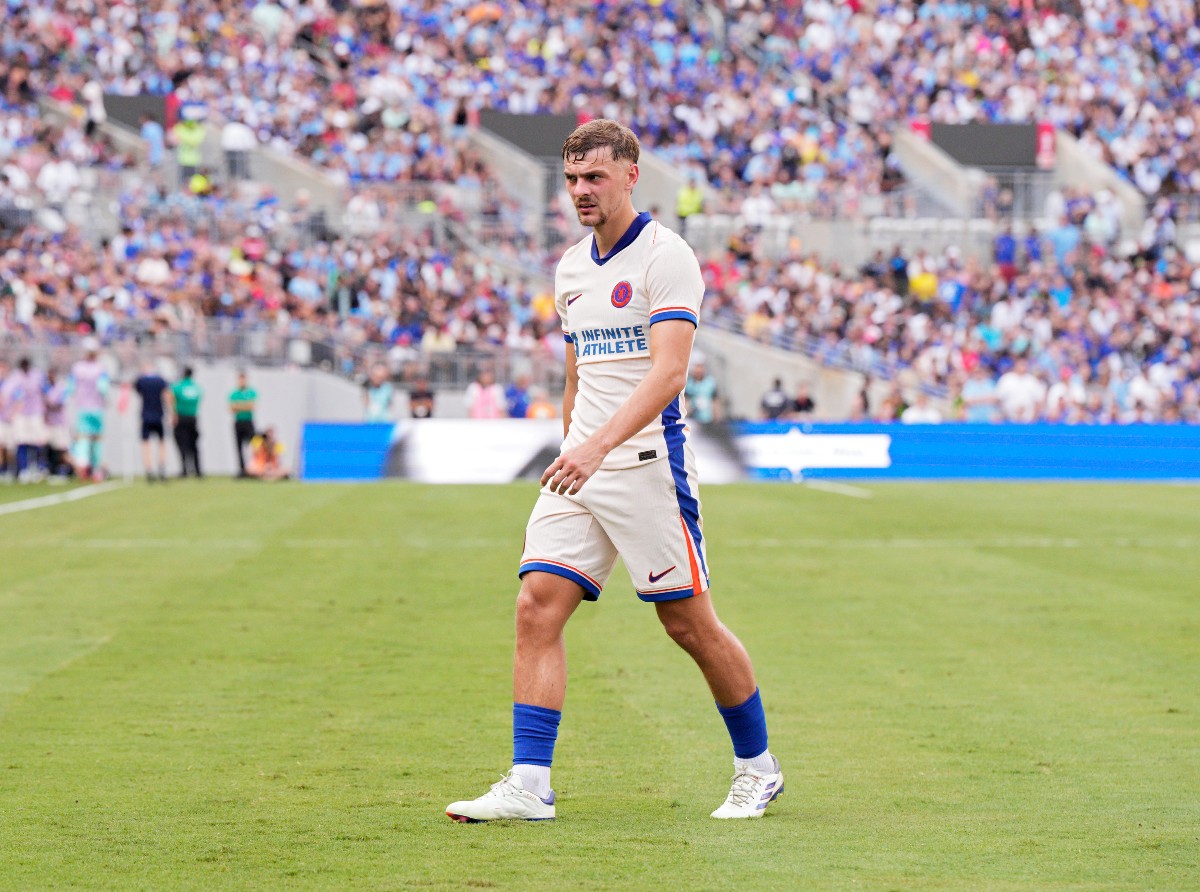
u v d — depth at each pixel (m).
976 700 28.48
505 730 25.41
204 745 24.20
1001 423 96.19
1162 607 40.69
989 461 96.00
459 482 92.44
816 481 93.94
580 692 29.05
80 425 94.06
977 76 150.62
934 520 65.50
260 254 112.56
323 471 93.50
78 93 129.12
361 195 119.38
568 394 20.42
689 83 146.50
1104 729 25.83
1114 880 16.42
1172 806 20.30
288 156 127.00
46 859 17.36
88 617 38.31
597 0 151.12
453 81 141.12
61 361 100.25
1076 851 17.73
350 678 30.39
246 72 135.75
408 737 24.83
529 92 140.75
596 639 35.41
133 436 103.19
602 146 18.72
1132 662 32.62
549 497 19.33
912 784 21.72
